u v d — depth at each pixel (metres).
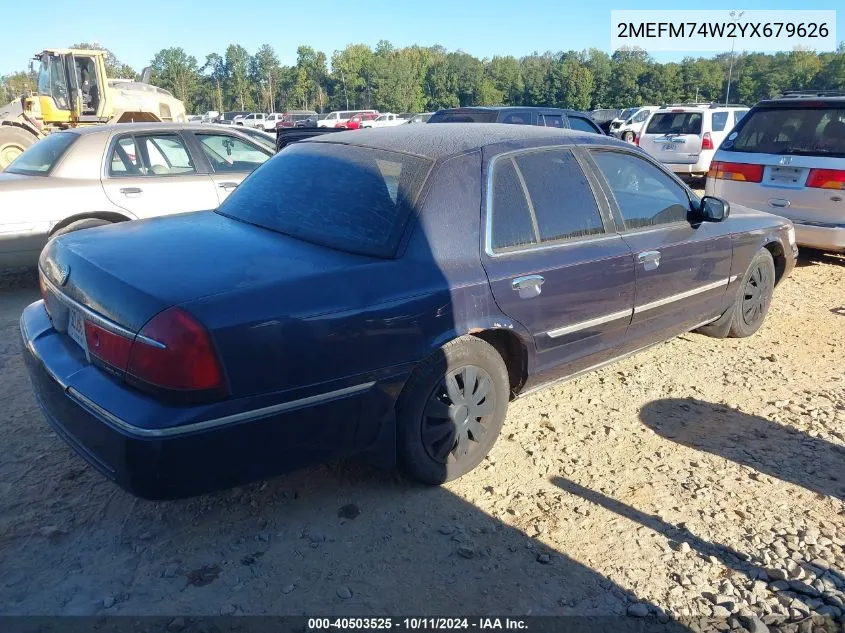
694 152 15.20
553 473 3.55
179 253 3.03
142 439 2.48
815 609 2.68
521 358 3.58
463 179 3.34
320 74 114.81
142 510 3.14
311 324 2.72
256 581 2.72
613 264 3.86
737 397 4.52
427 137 3.64
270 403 2.67
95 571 2.75
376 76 106.56
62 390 2.81
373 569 2.81
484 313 3.26
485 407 3.43
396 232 3.11
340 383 2.84
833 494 3.43
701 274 4.61
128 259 2.96
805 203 7.19
